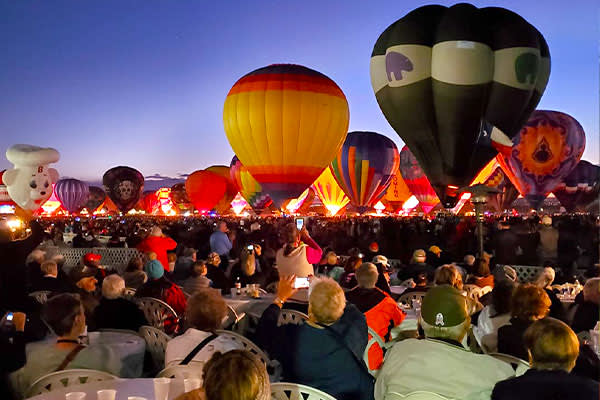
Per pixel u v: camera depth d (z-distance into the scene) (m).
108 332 4.68
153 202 47.47
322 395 3.10
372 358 4.52
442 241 21.39
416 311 5.73
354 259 8.10
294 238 6.65
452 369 2.97
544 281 6.14
